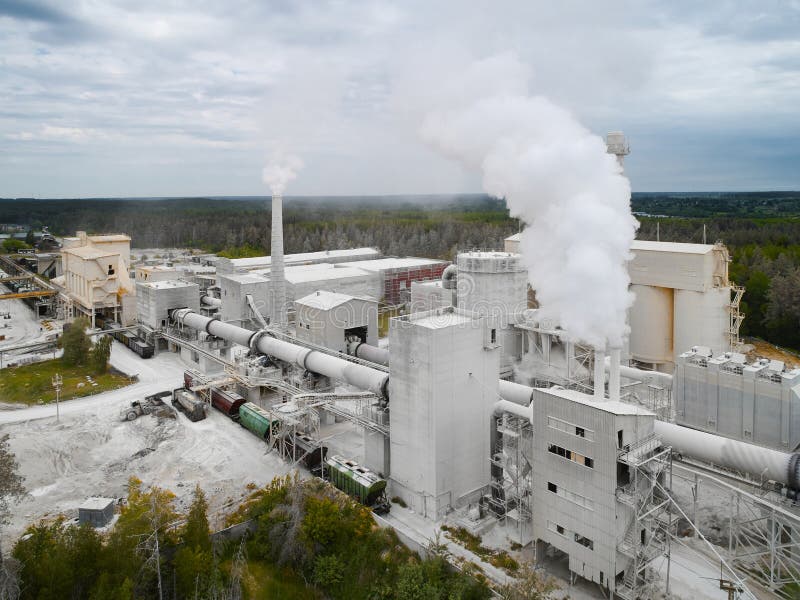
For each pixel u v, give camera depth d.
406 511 53.75
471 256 77.62
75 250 132.12
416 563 43.38
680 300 79.62
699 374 57.53
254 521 49.91
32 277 164.12
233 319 104.25
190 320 101.69
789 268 131.00
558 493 43.06
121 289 123.00
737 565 44.50
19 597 37.59
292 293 118.62
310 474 59.94
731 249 167.88
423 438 51.97
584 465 41.16
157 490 47.66
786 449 52.00
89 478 60.44
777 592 41.47
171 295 108.38
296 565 46.47
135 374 94.25
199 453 65.25
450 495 52.66
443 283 84.25
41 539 41.94
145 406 77.25
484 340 54.09
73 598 38.72
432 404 50.53
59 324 132.38
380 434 57.38
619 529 39.81
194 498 55.84
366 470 54.91
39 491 57.78
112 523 52.09
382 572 44.88
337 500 50.28
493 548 47.69
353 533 47.53
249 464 62.69
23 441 65.31
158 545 41.97
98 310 128.62
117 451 66.44
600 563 40.59
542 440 43.94
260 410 69.81
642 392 65.44
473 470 54.47
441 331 50.25
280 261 95.50
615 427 39.12
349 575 44.62
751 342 119.31
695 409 58.09
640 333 84.31
